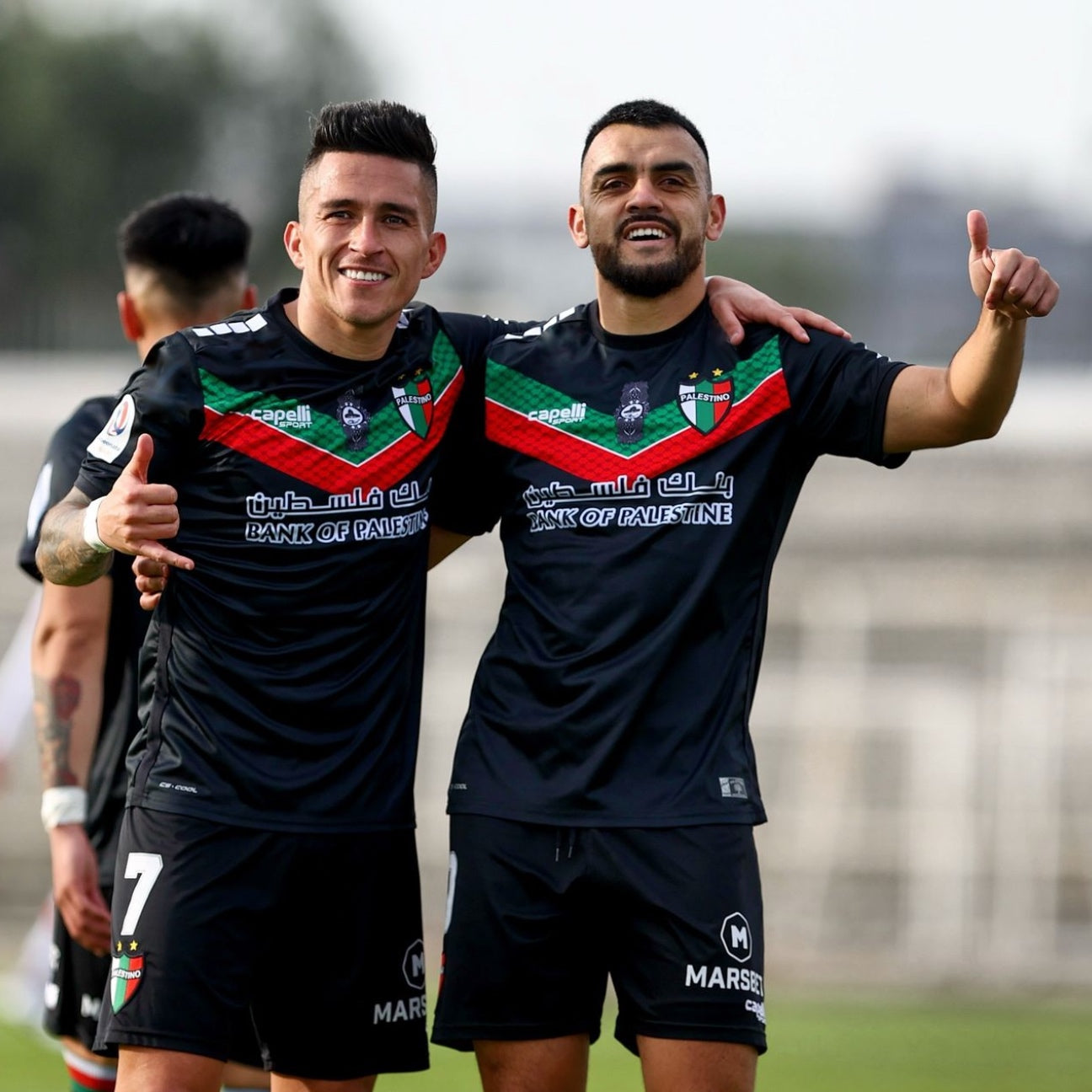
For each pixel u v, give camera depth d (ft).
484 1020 50.06
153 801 49.11
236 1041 52.37
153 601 48.65
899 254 316.81
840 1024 112.68
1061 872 155.74
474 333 53.83
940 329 306.35
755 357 51.19
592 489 50.65
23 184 335.67
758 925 49.24
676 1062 48.60
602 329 52.29
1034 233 306.55
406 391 51.01
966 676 168.14
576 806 49.19
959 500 180.14
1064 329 275.80
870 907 154.51
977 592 174.40
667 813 48.78
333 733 49.52
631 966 49.75
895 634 173.06
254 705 49.01
